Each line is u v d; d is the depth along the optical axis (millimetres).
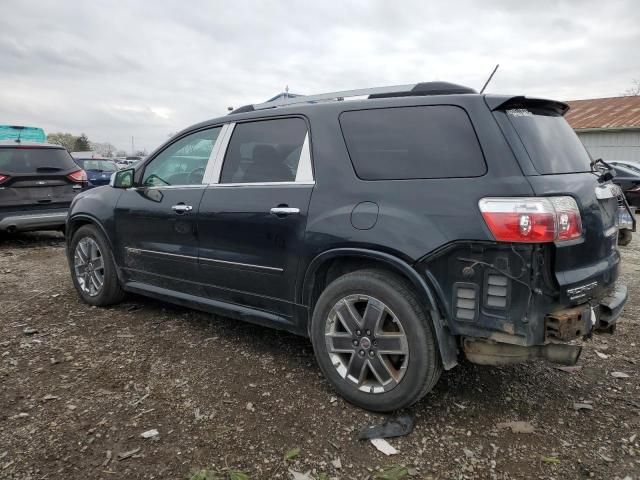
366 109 3066
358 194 2922
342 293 2941
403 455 2531
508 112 2711
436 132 2781
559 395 3150
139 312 4633
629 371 3508
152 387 3168
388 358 2855
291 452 2516
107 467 2406
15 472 2357
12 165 7855
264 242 3336
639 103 24781
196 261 3811
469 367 3533
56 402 2977
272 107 3676
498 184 2504
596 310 2756
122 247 4461
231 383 3234
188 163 4020
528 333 2449
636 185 13312
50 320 4398
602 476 2375
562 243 2451
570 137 3102
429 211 2641
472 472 2406
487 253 2484
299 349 3793
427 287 2625
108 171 17516
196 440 2621
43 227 8133
